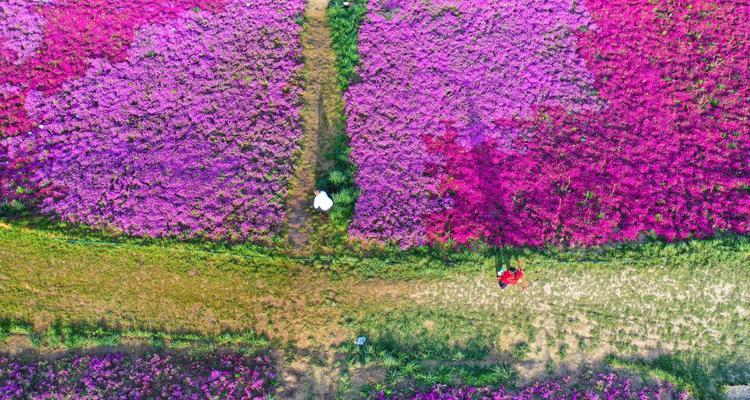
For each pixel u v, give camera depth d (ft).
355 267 58.54
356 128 65.26
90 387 53.57
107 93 66.33
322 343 56.85
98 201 60.13
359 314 57.67
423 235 60.08
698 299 59.26
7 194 59.88
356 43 70.38
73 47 69.05
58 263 57.67
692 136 66.23
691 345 58.23
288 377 55.57
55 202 59.77
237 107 66.18
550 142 65.67
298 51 70.23
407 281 58.44
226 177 62.18
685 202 62.44
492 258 58.75
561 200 62.08
